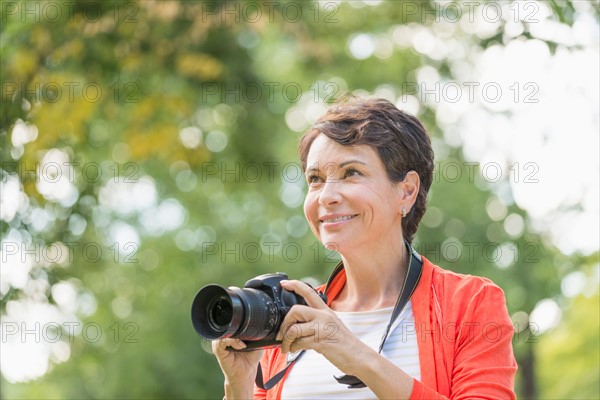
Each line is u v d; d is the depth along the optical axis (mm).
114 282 32219
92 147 19906
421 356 6105
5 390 38031
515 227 27984
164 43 18766
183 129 21344
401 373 5762
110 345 33312
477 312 6160
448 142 28656
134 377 33125
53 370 35312
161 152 20969
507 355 6105
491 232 27953
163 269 34500
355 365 5762
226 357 6297
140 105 19562
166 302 34219
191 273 34438
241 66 20516
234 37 20031
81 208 17375
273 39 25109
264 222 33781
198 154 21422
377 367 5738
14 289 16125
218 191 32812
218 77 20547
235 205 34344
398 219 6508
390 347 6230
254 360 6391
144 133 20297
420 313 6246
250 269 33312
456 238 28047
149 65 19031
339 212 6273
